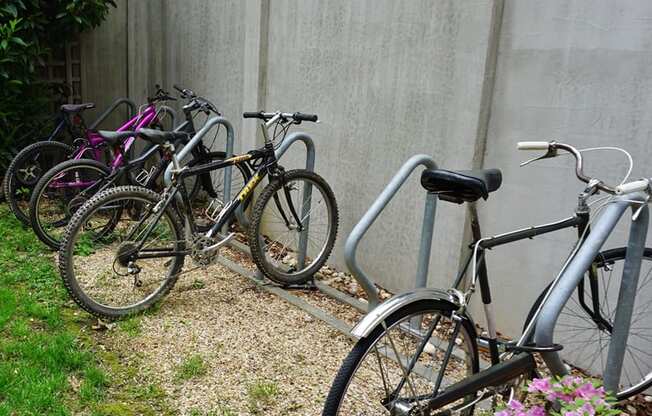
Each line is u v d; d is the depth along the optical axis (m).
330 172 3.76
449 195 1.83
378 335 1.76
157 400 2.28
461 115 2.92
